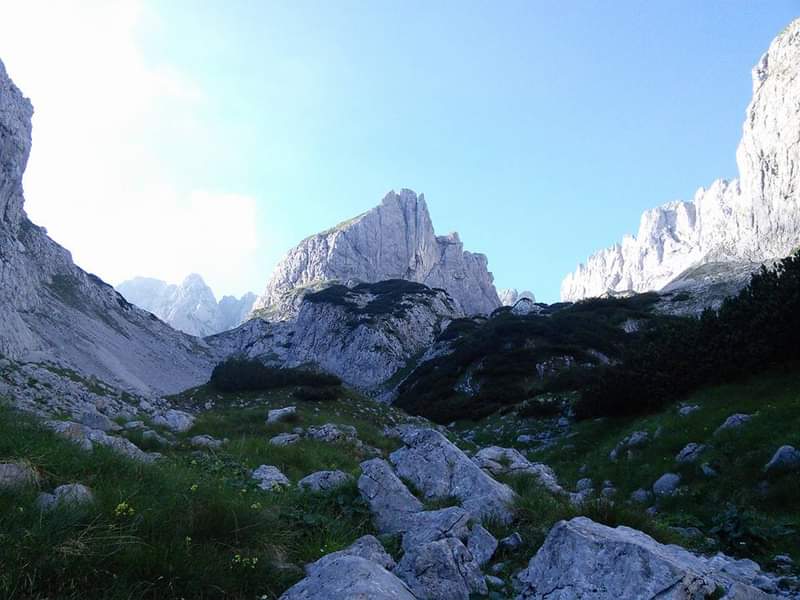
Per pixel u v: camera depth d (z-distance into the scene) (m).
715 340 22.31
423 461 10.11
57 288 151.75
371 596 4.64
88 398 26.06
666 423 18.22
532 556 6.95
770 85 160.25
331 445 19.23
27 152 133.50
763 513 10.45
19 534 4.88
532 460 24.73
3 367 24.03
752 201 159.50
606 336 66.00
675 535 8.05
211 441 17.48
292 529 7.16
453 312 156.50
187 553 5.37
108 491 6.24
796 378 17.27
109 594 4.70
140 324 177.38
